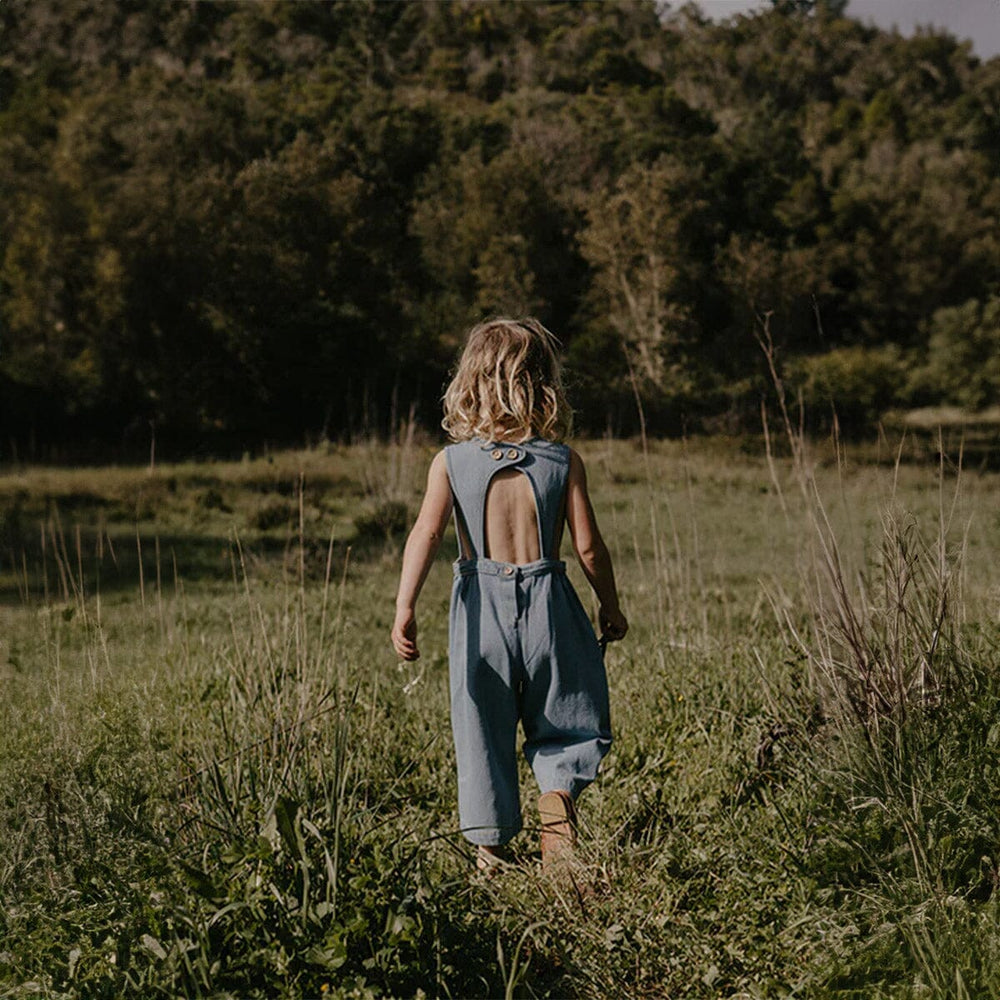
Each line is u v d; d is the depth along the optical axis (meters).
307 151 53.41
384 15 92.88
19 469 29.16
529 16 95.75
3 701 3.79
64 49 65.19
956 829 2.79
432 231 54.72
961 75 94.56
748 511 16.81
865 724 3.20
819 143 84.88
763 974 2.47
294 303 43.16
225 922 2.36
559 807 2.92
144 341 40.69
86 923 2.57
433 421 37.22
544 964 2.53
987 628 3.64
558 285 53.19
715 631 5.86
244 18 82.62
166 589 11.01
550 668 3.00
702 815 3.29
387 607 9.49
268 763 3.45
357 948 2.31
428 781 3.91
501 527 3.03
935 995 2.23
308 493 19.62
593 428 33.78
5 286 39.75
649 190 48.22
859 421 39.22
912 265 67.25
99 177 44.75
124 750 3.36
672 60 95.44
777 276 52.94
